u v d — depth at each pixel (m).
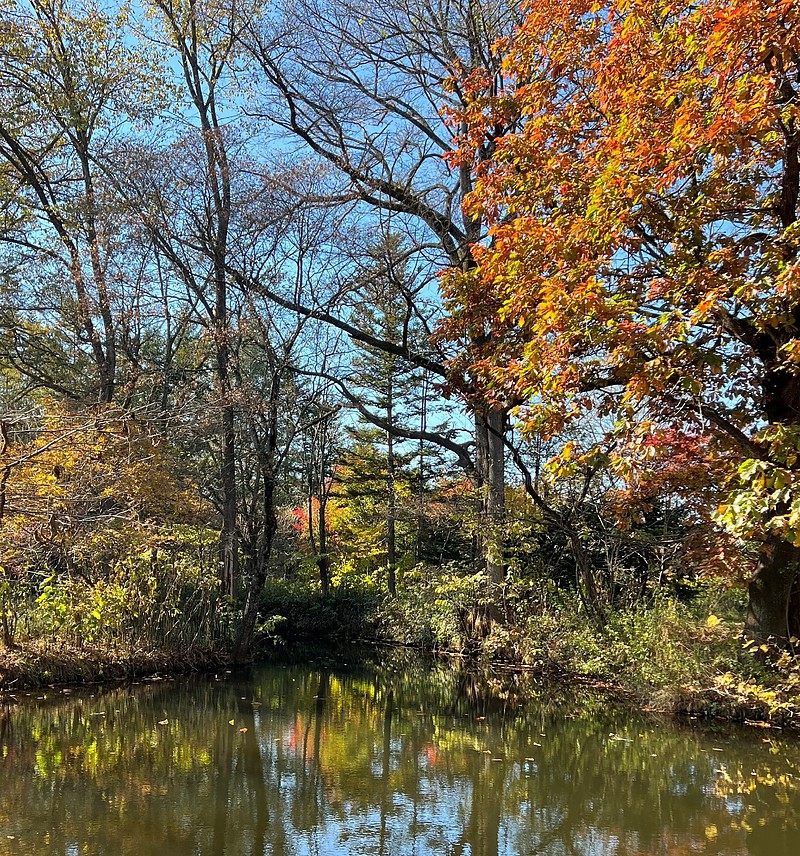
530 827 5.70
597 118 8.93
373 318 21.11
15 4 16.84
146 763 7.20
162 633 12.31
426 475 25.69
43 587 8.98
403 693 11.98
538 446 14.13
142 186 13.80
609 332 6.68
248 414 13.48
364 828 5.62
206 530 14.75
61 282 15.88
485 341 10.88
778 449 6.06
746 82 5.89
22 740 7.88
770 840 5.39
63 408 12.39
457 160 10.88
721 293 6.13
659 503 12.83
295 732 8.74
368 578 22.50
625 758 7.70
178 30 17.94
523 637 13.64
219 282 14.17
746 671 8.99
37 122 17.98
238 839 5.31
